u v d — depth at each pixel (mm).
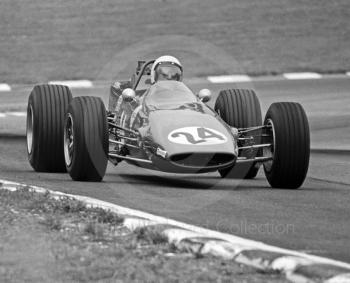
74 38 125438
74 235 25406
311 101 87062
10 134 63375
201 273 21469
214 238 24656
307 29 130250
